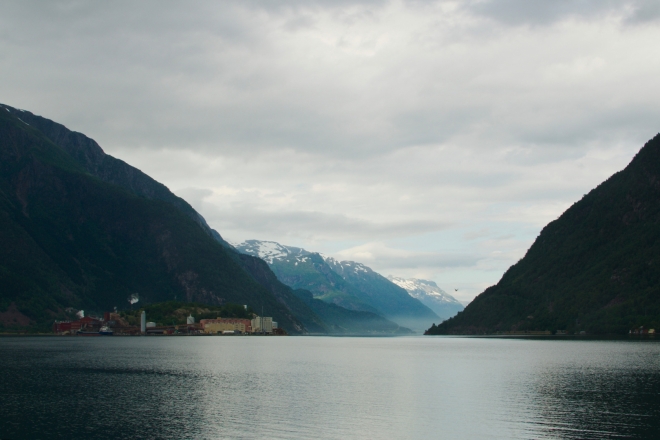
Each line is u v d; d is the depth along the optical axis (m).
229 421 100.25
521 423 98.19
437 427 96.12
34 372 168.25
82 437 90.44
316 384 145.00
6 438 90.25
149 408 111.19
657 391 127.94
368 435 91.62
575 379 149.50
